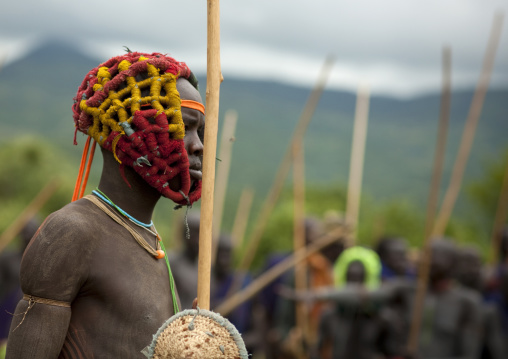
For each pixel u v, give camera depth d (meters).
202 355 2.62
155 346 2.71
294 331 9.48
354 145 9.99
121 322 2.79
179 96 2.90
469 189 40.12
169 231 22.58
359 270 9.51
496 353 9.34
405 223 32.66
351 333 9.01
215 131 2.86
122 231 2.90
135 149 2.85
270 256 10.15
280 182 8.89
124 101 2.85
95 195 2.95
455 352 8.73
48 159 39.19
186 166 2.91
